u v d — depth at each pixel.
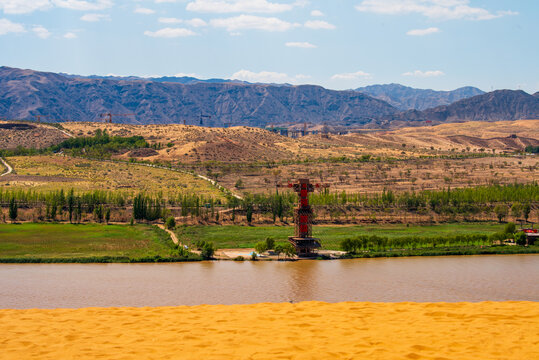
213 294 102.06
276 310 46.94
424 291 106.06
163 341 37.12
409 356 32.81
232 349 35.09
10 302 95.06
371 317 43.25
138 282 114.12
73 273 124.12
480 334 36.84
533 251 158.88
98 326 41.50
